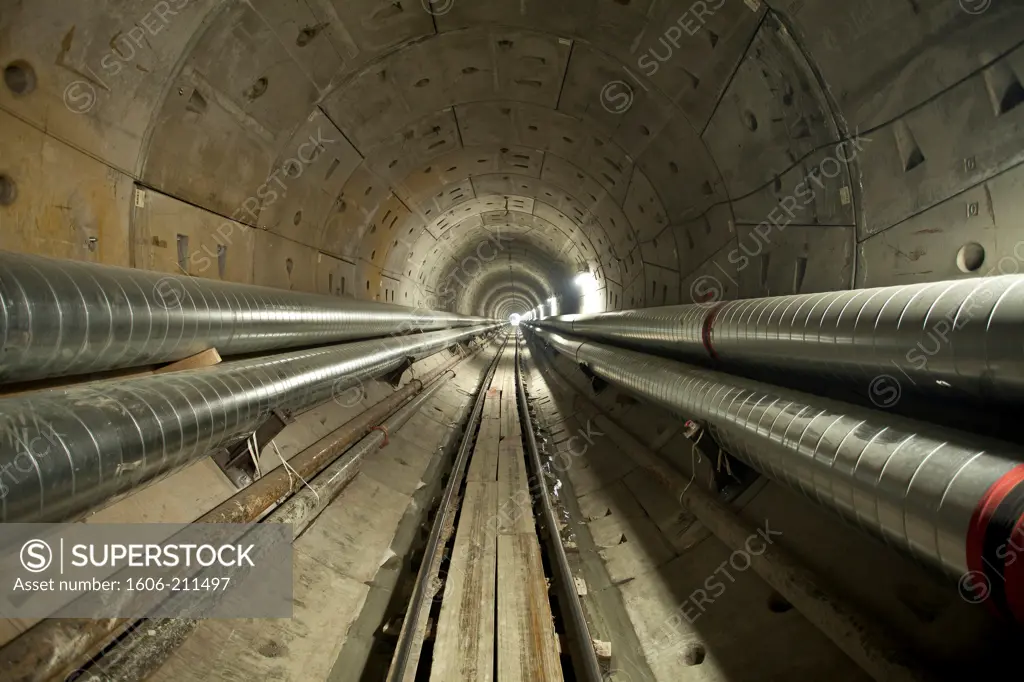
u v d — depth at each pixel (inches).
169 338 134.6
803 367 129.9
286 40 180.1
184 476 143.3
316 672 128.6
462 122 311.3
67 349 100.7
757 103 176.7
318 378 198.1
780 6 144.0
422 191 400.5
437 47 231.0
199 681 107.3
